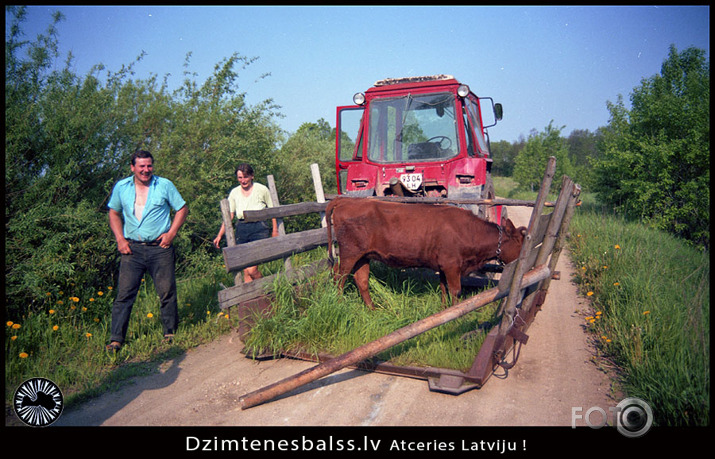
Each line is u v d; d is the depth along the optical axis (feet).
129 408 11.07
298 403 11.14
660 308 14.89
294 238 16.22
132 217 14.29
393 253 15.83
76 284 16.66
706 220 33.47
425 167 21.02
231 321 17.10
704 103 35.01
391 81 23.06
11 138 15.53
